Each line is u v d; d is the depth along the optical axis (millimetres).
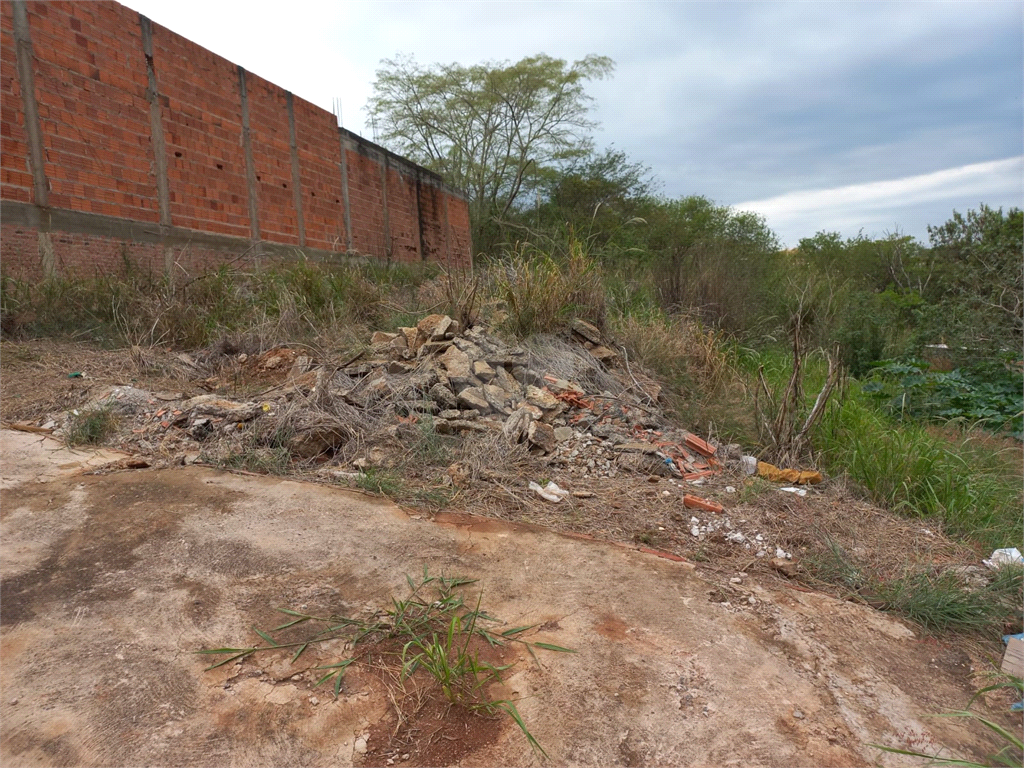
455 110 24906
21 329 6152
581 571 3027
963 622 2832
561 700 2174
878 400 7820
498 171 25469
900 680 2430
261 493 3676
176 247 8969
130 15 8258
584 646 2465
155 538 3121
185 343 6484
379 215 14703
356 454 4262
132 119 8305
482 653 2404
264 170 10734
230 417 4543
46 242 7215
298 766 1867
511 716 2098
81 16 7605
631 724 2082
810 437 4770
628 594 2848
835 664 2477
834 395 5422
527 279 6398
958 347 9172
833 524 3721
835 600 2959
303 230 11781
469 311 6148
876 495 4203
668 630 2598
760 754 1984
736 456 4762
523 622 2609
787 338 9531
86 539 3092
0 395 4918
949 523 3891
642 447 4562
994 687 2279
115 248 8078
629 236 12398
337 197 12906
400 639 2469
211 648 2359
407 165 16188
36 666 2219
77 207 7582
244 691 2154
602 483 4133
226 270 8039
